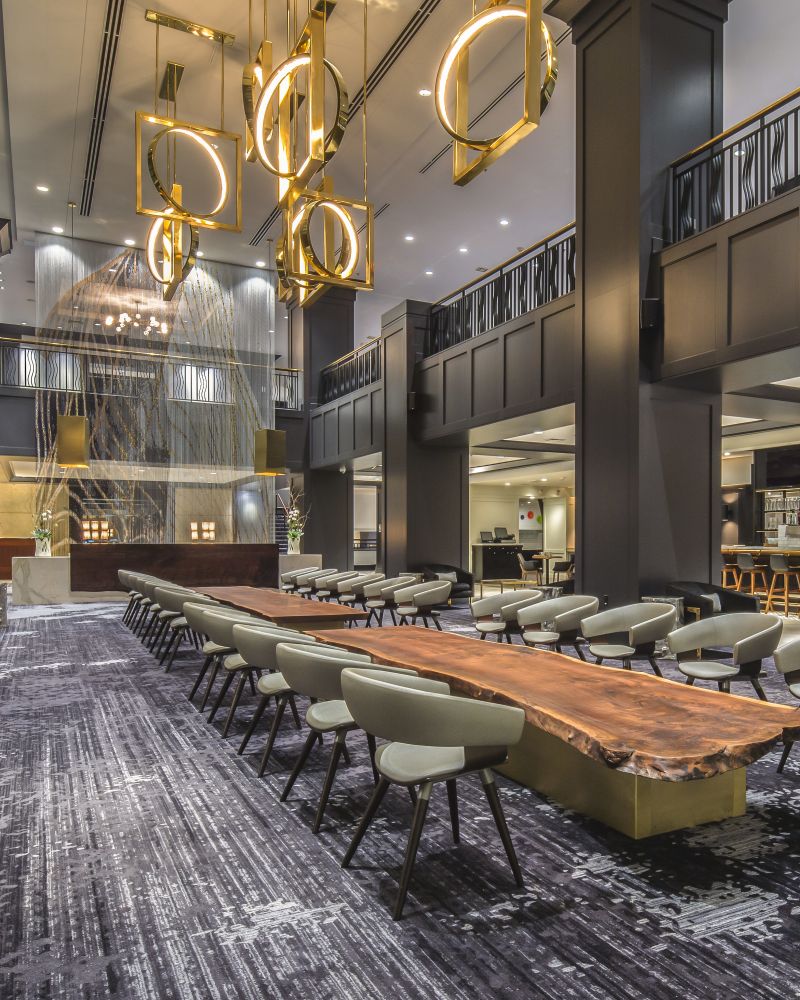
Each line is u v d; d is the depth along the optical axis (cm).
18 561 1212
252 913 220
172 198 612
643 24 679
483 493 2267
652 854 260
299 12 808
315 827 281
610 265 708
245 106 596
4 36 850
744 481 1580
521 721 226
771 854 259
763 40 810
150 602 779
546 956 195
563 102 948
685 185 693
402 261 1509
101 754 382
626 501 686
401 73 912
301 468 1605
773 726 229
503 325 921
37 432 1343
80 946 202
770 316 571
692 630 407
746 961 192
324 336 1639
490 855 259
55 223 1366
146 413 1427
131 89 962
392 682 251
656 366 676
